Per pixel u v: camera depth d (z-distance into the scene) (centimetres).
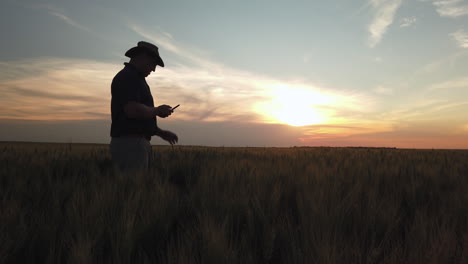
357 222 171
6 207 169
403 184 298
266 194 220
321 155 749
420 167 446
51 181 250
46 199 200
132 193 200
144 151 366
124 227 142
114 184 232
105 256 134
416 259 123
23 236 138
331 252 125
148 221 158
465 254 125
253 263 126
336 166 446
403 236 170
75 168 349
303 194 223
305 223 159
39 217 161
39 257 133
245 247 137
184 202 212
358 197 218
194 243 137
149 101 381
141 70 375
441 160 630
